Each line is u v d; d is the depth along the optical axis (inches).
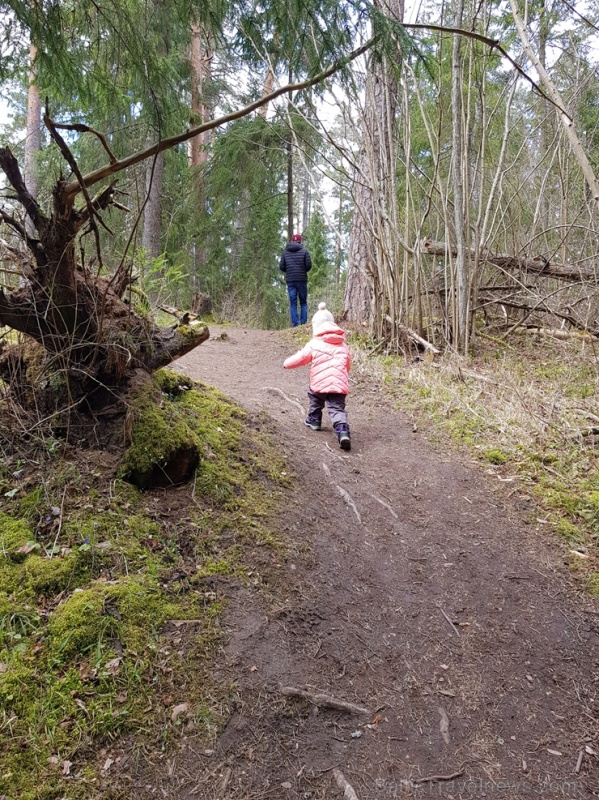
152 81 110.1
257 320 550.0
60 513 93.6
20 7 92.7
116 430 110.7
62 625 76.1
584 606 109.0
